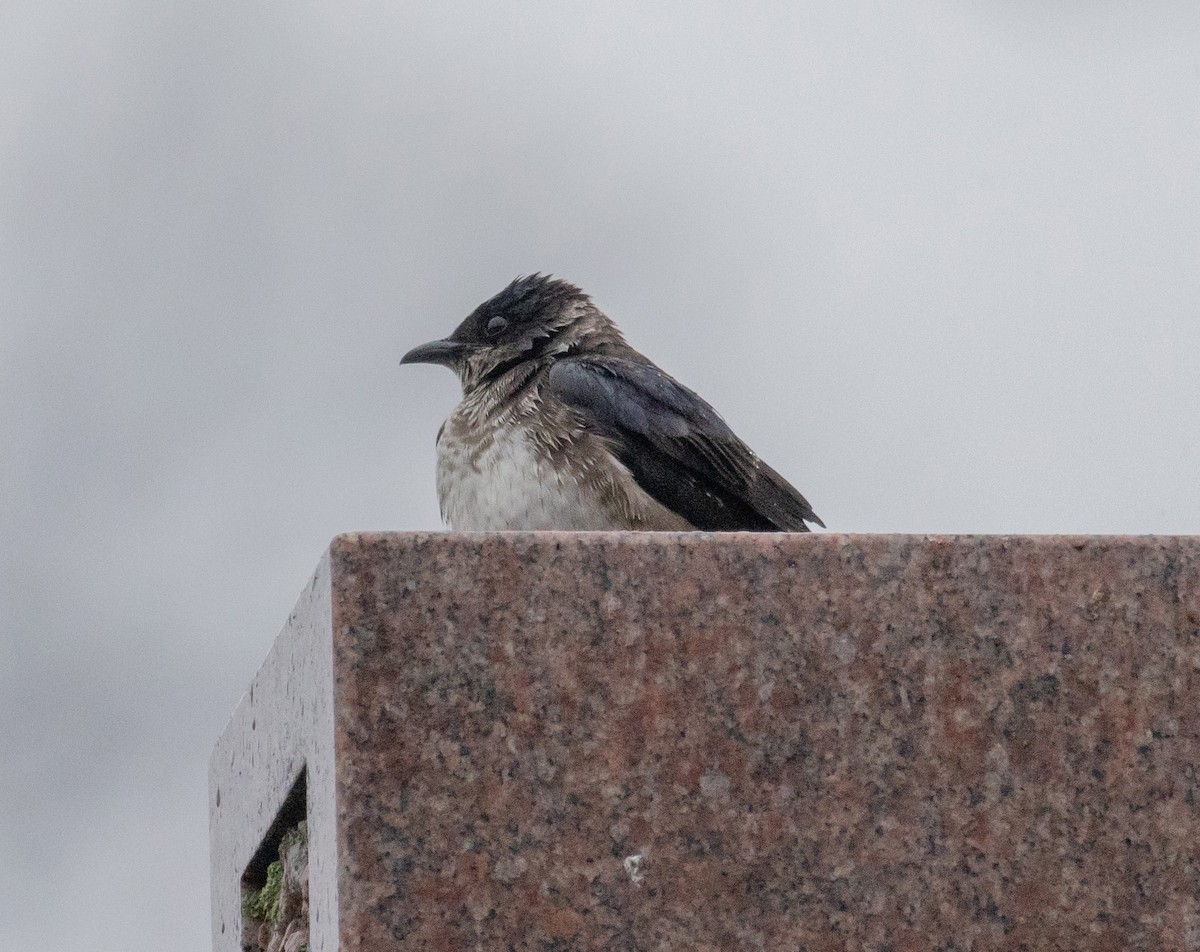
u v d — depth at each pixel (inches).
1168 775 340.2
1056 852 335.6
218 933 454.3
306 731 358.9
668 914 326.6
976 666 342.0
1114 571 347.6
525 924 323.3
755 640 339.3
